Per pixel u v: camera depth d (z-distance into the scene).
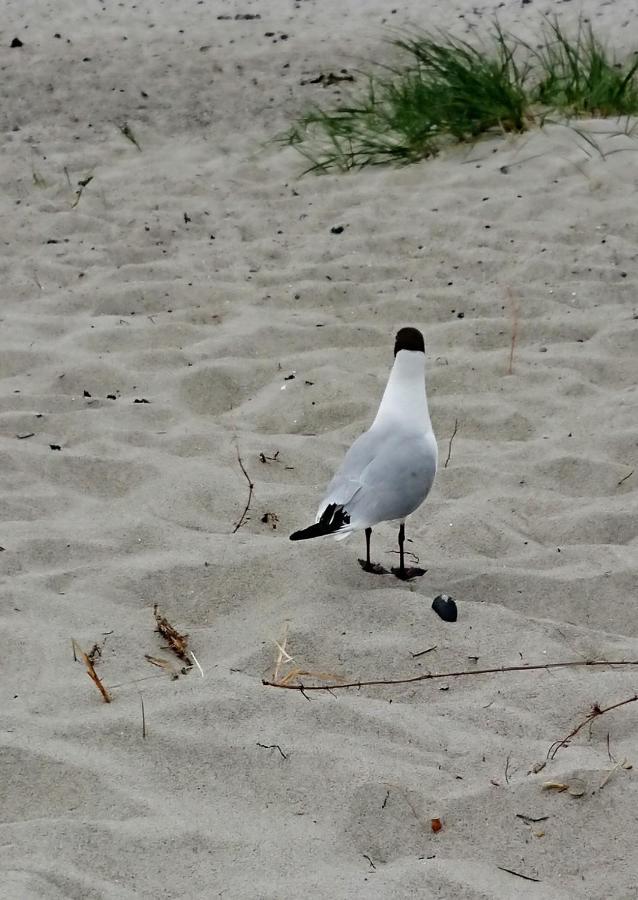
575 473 10.64
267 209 17.08
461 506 10.01
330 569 8.88
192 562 8.96
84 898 5.94
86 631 8.23
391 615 8.31
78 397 12.00
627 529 9.80
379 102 19.86
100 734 7.14
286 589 8.71
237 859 6.25
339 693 7.63
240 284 14.82
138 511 9.91
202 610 8.62
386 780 6.80
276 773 6.88
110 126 20.33
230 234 16.36
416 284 14.67
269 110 20.70
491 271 14.87
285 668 7.87
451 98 18.56
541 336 13.28
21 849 6.23
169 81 21.86
